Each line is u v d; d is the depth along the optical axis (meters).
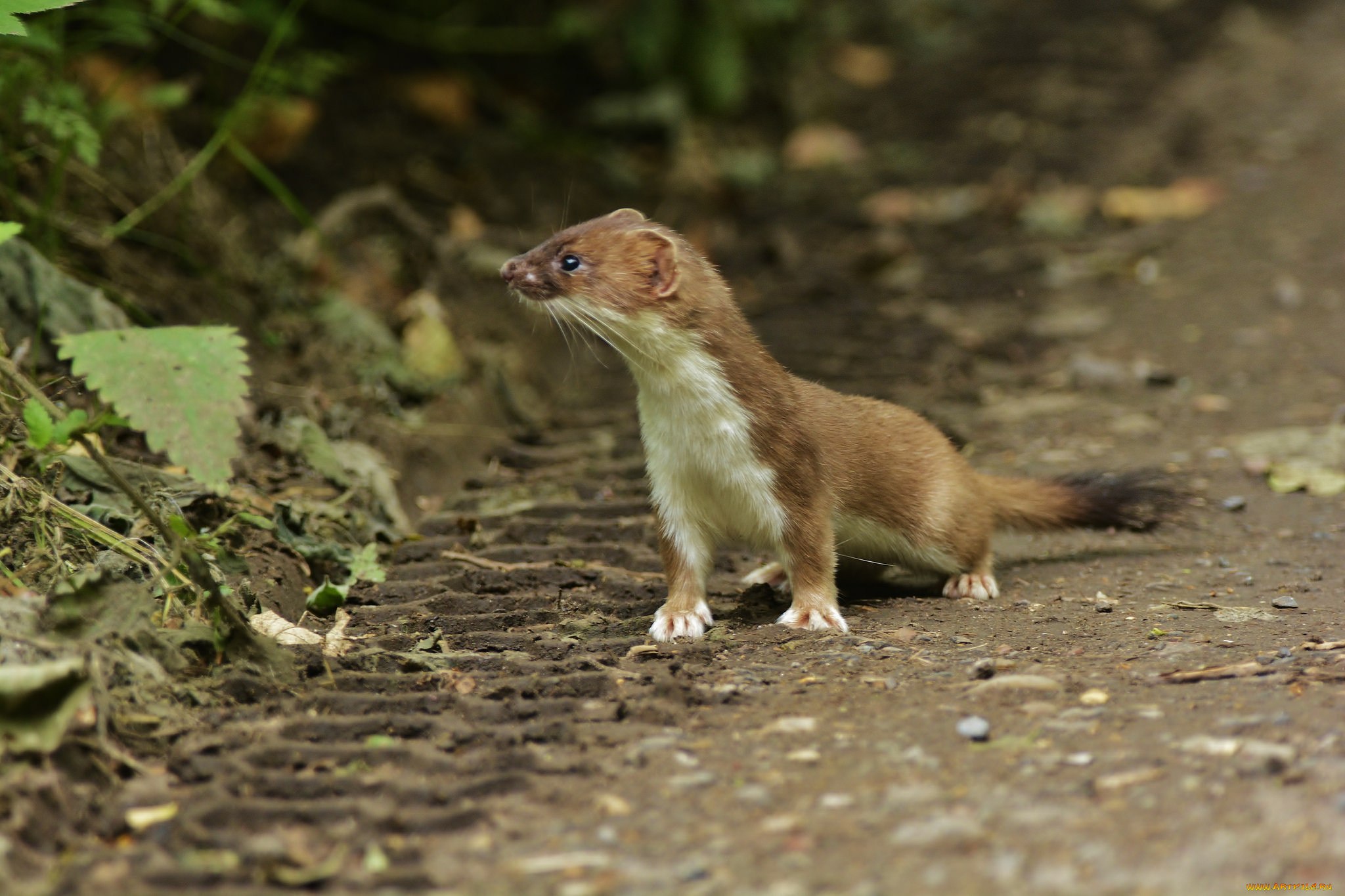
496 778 5.11
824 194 20.41
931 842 4.46
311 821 4.82
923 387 12.98
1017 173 20.45
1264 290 15.09
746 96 23.31
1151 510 8.91
